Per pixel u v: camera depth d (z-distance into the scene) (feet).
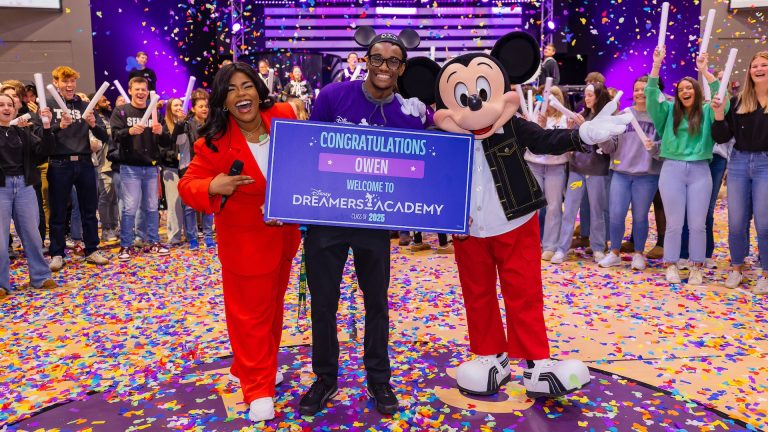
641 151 18.21
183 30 45.34
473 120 9.61
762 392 10.27
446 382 10.93
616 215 19.13
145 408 10.03
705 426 9.11
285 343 13.11
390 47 9.18
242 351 9.74
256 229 9.53
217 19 46.50
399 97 9.82
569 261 20.52
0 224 17.01
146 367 11.76
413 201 9.34
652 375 11.02
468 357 12.01
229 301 9.75
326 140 9.18
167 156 23.67
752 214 17.22
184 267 20.66
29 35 39.37
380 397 9.73
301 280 10.77
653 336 13.01
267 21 48.47
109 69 41.34
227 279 9.71
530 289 9.91
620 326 13.67
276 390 10.70
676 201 17.04
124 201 22.22
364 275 9.74
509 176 9.87
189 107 23.77
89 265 21.06
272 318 9.91
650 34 38.91
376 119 9.61
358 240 9.48
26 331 14.12
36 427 9.47
